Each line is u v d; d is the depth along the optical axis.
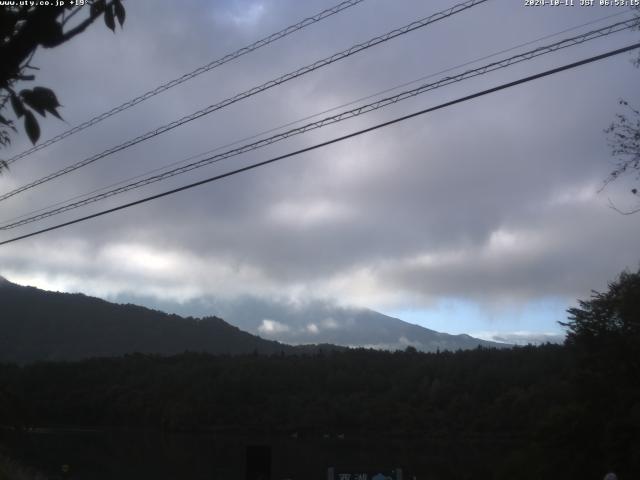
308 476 43.22
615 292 42.41
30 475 30.84
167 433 90.06
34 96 3.50
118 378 100.38
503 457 56.75
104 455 62.94
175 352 168.75
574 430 40.94
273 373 101.31
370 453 64.31
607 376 41.38
